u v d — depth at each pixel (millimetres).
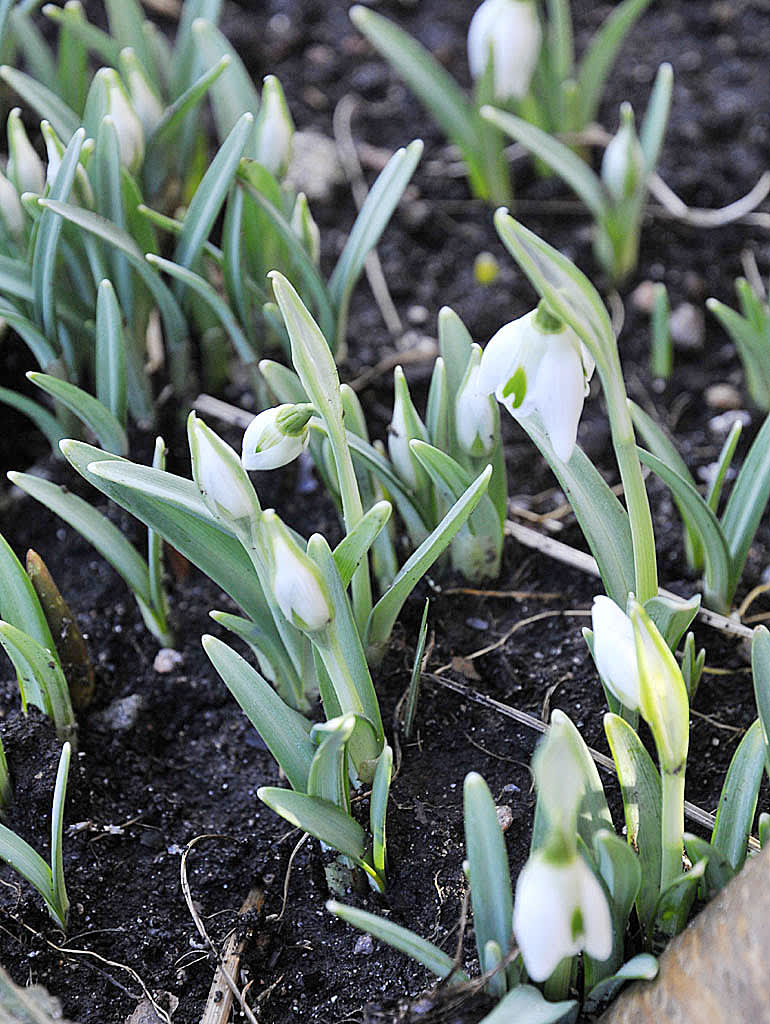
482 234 582
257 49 652
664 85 531
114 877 431
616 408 372
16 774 435
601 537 420
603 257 564
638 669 353
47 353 480
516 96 545
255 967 418
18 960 412
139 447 506
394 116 634
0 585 425
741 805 391
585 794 380
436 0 679
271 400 509
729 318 492
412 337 549
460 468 425
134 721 460
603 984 385
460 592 475
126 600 485
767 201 590
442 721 450
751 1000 357
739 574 463
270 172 487
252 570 420
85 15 647
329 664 390
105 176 469
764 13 660
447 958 375
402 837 427
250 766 457
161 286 472
